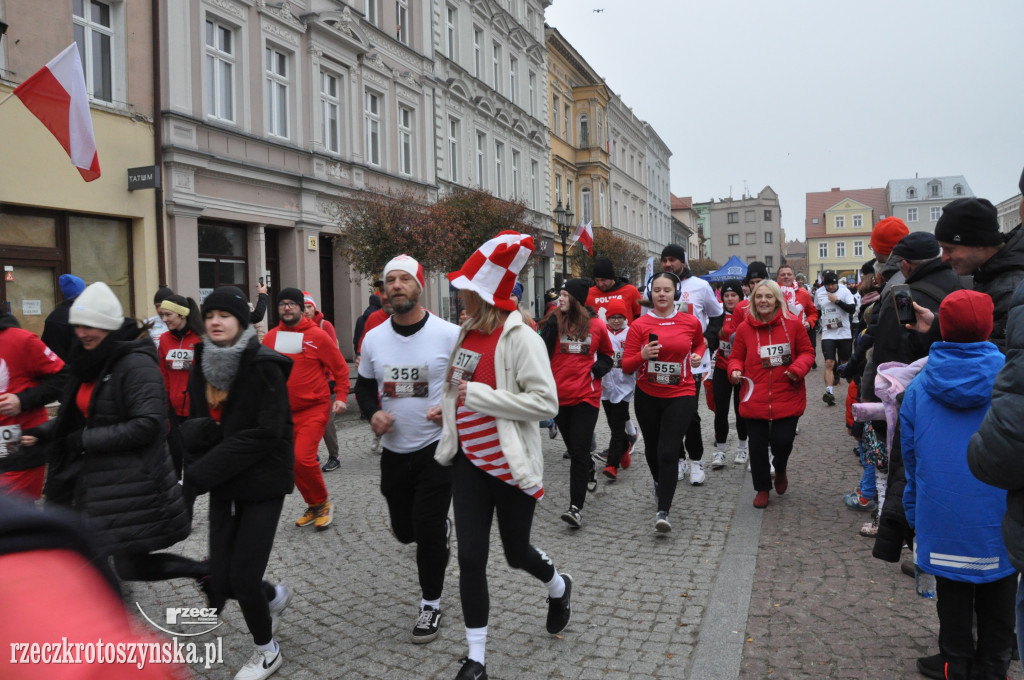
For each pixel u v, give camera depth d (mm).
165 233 13969
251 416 3334
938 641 3287
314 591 4480
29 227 11789
